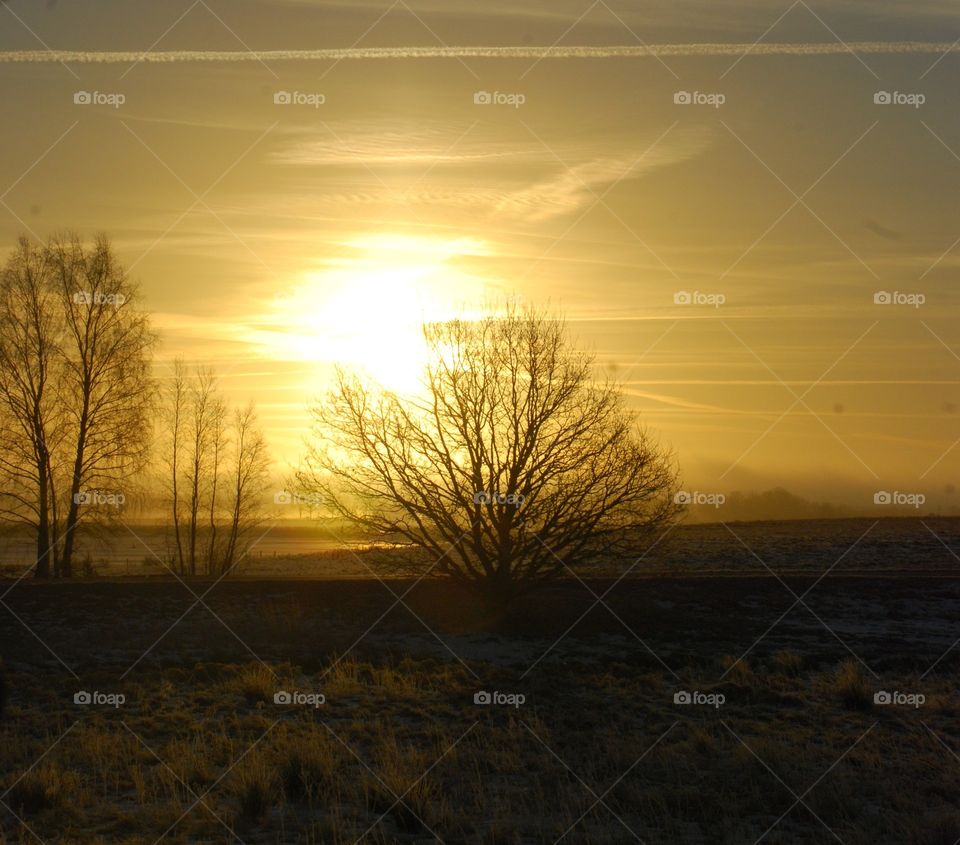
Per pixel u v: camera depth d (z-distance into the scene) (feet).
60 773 46.83
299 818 41.47
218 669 77.10
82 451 127.03
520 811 43.21
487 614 96.12
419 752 53.21
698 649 90.07
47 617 92.68
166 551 159.53
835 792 45.14
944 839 38.55
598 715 63.52
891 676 78.38
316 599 99.30
